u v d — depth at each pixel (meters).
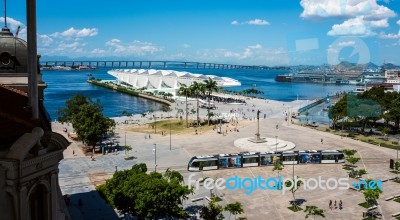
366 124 162.62
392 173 103.50
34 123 23.41
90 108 122.75
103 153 122.31
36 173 21.64
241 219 70.19
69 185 91.75
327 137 150.88
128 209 64.94
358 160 109.94
